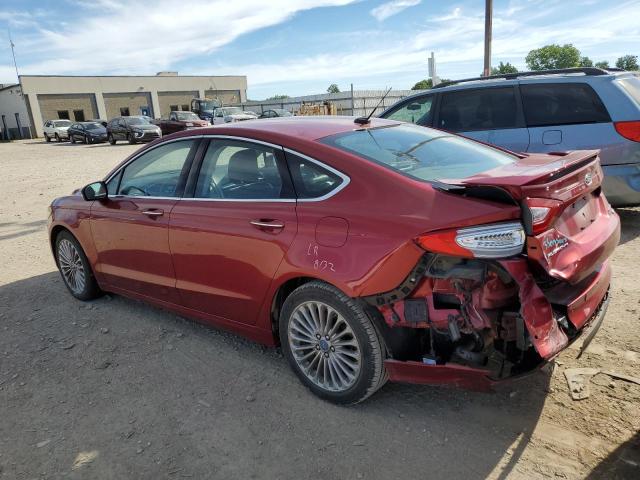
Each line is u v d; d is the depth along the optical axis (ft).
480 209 8.45
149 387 11.51
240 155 11.70
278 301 11.20
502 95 21.47
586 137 19.53
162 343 13.55
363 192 9.67
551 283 9.24
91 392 11.45
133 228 13.75
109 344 13.66
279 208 10.64
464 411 10.06
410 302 9.00
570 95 19.99
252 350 12.92
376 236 9.17
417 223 8.79
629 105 18.89
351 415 10.15
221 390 11.26
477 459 8.78
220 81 216.33
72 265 16.69
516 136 20.98
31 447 9.73
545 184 8.55
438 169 10.46
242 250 11.14
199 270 12.27
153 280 13.71
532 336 8.17
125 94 193.57
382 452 9.09
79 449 9.60
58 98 179.32
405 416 10.02
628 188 19.17
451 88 22.88
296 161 10.69
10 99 183.52
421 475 8.51
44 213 33.63
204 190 12.35
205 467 8.98
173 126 102.68
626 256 17.46
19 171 61.67
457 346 9.00
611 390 10.25
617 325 12.71
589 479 8.18
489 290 8.47
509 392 10.50
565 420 9.55
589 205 10.25
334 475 8.64
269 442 9.52
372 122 12.75
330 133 11.22
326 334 10.24
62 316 15.67
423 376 9.29
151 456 9.32
